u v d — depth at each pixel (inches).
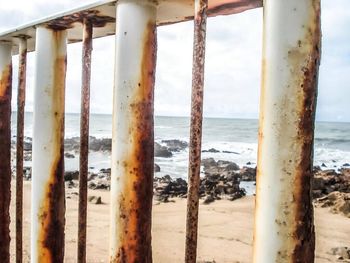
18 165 131.6
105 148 1615.4
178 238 427.8
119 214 89.7
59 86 117.7
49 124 116.5
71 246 380.8
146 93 89.6
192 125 78.2
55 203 117.6
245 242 420.8
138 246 89.6
